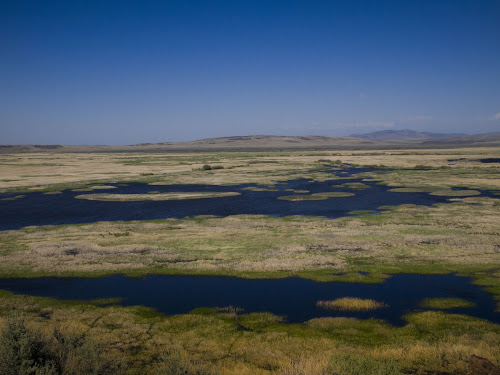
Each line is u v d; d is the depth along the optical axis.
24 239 35.03
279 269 26.08
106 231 38.22
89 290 22.94
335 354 13.21
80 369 11.77
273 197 59.53
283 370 13.41
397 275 24.80
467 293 21.58
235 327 17.64
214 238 34.84
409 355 14.34
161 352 15.02
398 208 48.56
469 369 12.08
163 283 24.06
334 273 25.22
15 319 12.76
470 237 33.50
